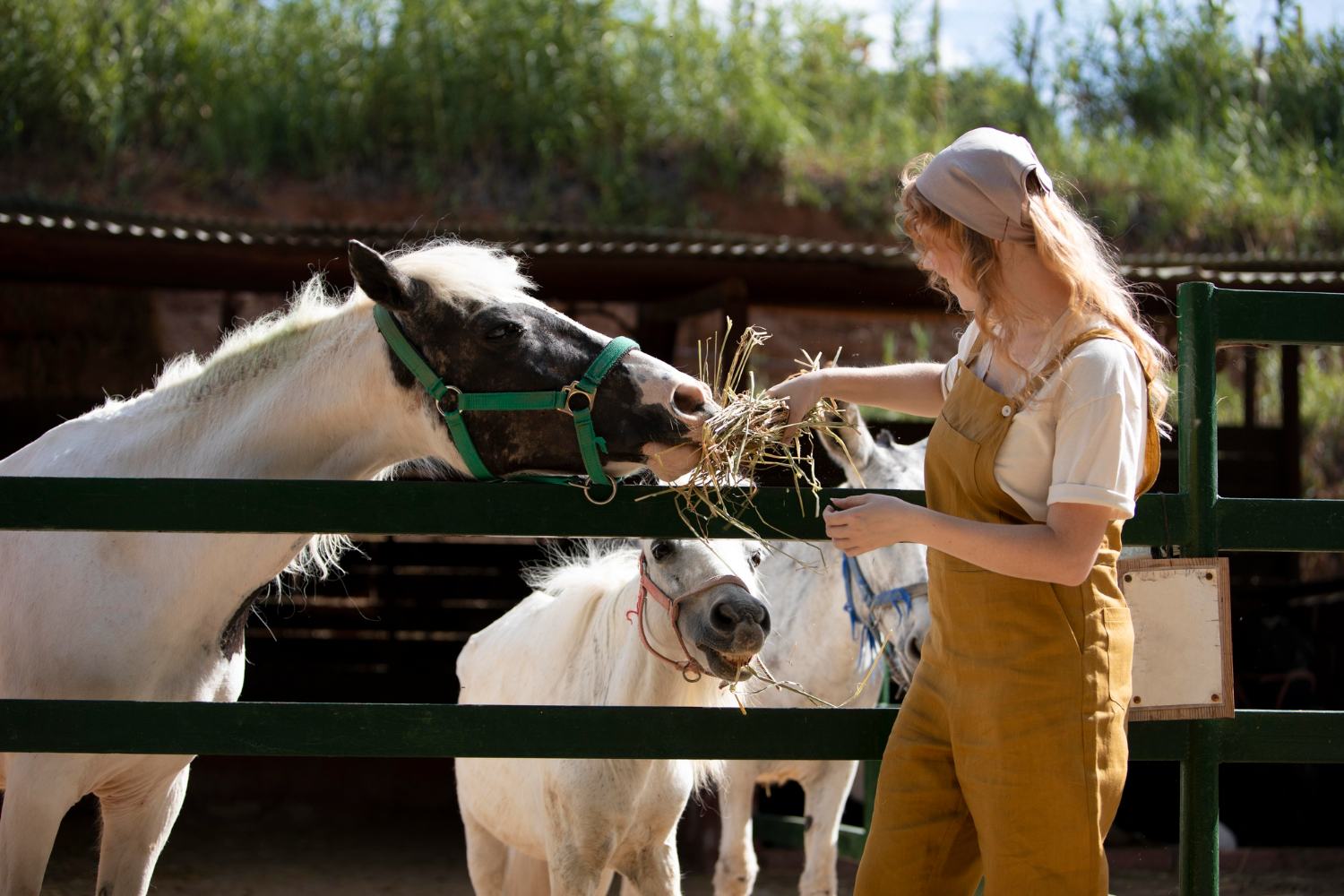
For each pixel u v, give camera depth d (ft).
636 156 41.47
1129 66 49.42
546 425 8.09
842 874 20.36
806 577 14.15
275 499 6.95
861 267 23.17
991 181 6.12
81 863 19.66
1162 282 23.93
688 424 7.79
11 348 33.06
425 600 26.43
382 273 8.16
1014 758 6.11
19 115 38.19
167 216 25.80
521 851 11.92
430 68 40.96
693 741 7.18
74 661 8.55
